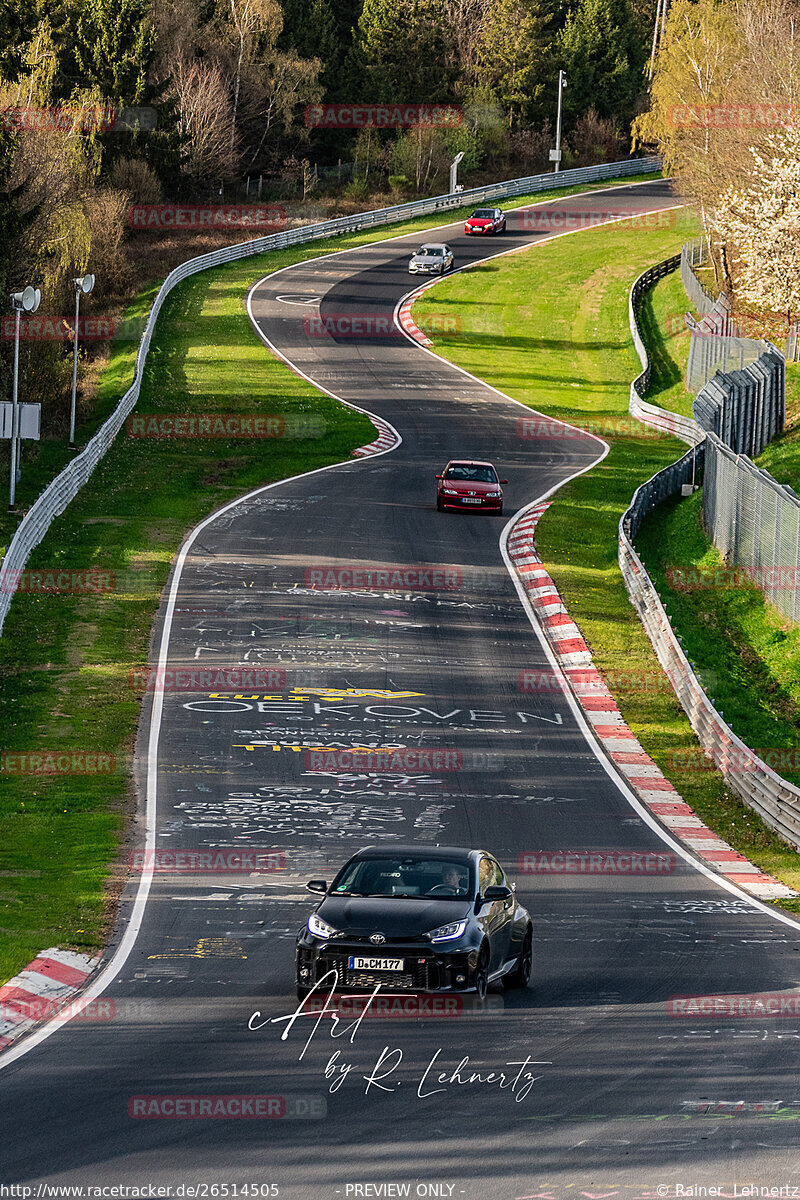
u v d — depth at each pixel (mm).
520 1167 22578
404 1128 24359
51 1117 24797
